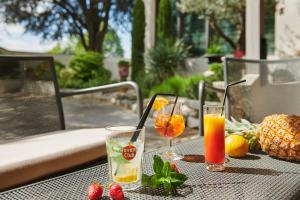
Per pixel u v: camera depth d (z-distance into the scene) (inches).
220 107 47.6
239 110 99.8
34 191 39.4
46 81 87.0
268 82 109.6
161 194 38.5
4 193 38.8
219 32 354.9
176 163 50.3
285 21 295.9
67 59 449.7
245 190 39.4
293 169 47.7
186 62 352.2
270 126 53.1
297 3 284.8
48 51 518.9
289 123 51.6
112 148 40.0
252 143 57.9
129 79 407.8
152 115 207.6
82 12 520.1
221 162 47.1
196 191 39.2
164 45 351.6
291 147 49.8
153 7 367.2
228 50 387.5
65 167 59.5
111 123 214.8
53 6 509.0
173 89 261.9
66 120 227.6
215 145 46.8
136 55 367.6
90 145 64.3
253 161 51.9
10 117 77.9
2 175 50.9
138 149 40.3
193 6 335.9
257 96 105.1
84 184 41.6
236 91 100.0
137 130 40.4
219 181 42.5
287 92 105.5
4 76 78.2
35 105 83.6
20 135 79.3
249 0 169.8
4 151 60.2
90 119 232.1
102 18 524.4
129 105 282.0
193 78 263.0
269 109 105.6
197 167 48.3
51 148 61.4
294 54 286.4
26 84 82.4
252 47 170.2
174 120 56.2
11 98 78.9
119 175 39.9
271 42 339.9
